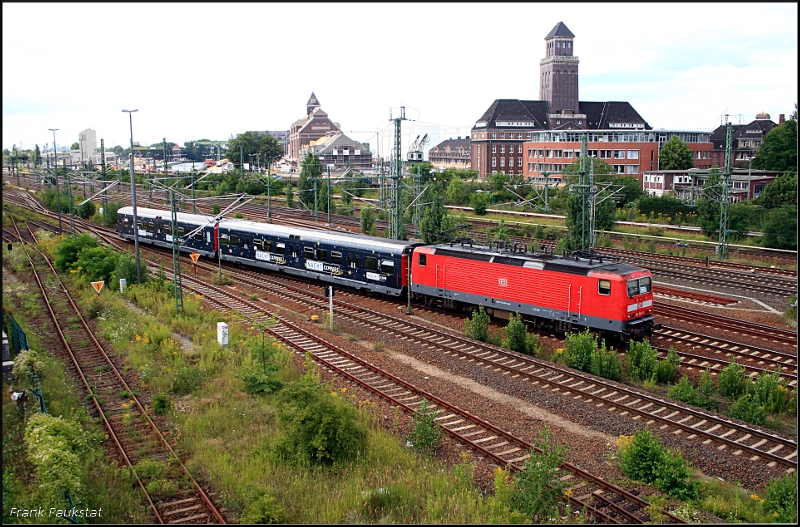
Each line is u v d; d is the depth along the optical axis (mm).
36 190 100062
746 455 17875
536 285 29938
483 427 19500
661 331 30297
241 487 15867
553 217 68938
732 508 15125
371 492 15453
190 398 22125
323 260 40469
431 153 170375
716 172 65125
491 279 31766
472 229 60719
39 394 20047
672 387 22734
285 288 40062
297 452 17422
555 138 102062
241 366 24734
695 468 17281
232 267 48250
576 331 29406
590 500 15195
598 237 55688
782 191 62500
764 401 21516
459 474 16312
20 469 16781
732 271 43312
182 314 32156
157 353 26406
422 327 30125
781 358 26219
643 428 19344
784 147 84250
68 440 16469
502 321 32688
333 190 88812
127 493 15742
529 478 15227
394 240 38625
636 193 77188
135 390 22672
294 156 190500
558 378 23609
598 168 78938
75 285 39500
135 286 37688
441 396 21766
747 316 32656
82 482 15414
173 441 18766
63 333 29703
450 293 33781
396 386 23031
